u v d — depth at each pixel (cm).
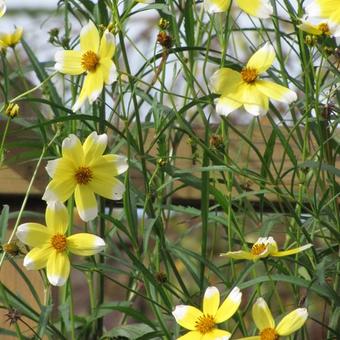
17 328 97
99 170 91
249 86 90
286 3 103
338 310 101
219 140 95
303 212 116
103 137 91
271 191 97
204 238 101
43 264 91
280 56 104
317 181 98
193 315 89
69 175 91
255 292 102
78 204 91
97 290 111
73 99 111
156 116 106
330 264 97
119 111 113
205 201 100
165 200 116
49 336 104
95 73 91
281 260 103
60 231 91
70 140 91
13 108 96
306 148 106
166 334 98
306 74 98
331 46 104
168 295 105
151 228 98
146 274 97
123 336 106
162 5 101
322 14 88
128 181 98
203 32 111
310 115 106
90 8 111
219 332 88
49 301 104
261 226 101
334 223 105
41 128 102
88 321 103
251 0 91
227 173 104
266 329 89
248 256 89
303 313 89
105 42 91
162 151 105
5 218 100
